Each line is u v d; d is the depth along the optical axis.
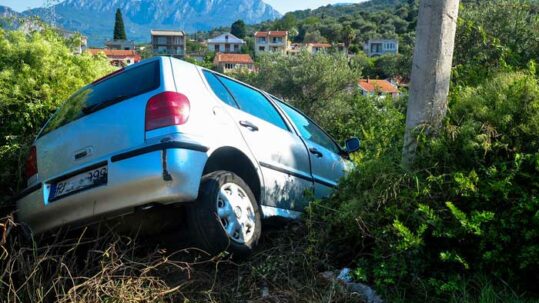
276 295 3.29
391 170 3.56
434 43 3.73
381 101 12.55
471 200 3.30
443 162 3.51
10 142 5.19
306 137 5.44
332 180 5.65
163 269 3.59
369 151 5.18
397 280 3.19
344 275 3.37
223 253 3.35
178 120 3.42
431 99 3.75
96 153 3.50
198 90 3.82
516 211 3.04
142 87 3.65
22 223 3.71
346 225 3.65
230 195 3.68
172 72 3.72
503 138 3.38
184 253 3.78
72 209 3.49
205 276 3.53
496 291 3.03
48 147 3.86
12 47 5.84
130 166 3.27
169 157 3.24
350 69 18.70
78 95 4.24
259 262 3.72
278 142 4.57
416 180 3.36
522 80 3.53
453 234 3.11
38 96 5.56
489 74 4.89
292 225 4.34
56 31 7.27
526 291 3.03
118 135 3.46
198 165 3.38
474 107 3.59
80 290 3.18
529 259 2.93
